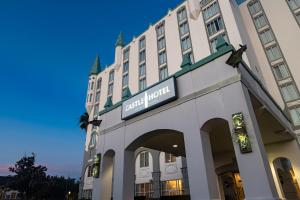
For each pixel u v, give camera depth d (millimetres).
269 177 6664
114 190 11109
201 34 27734
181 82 10336
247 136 7270
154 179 26062
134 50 37969
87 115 42750
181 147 14609
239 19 26922
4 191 54969
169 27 33031
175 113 9930
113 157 13492
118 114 13336
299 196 17500
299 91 21672
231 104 8094
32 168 47969
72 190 53312
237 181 16469
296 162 14406
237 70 8484
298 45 23156
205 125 8781
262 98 10312
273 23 25781
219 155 16516
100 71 46812
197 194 7832
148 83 31984
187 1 31375
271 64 24344
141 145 12406
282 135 14367
